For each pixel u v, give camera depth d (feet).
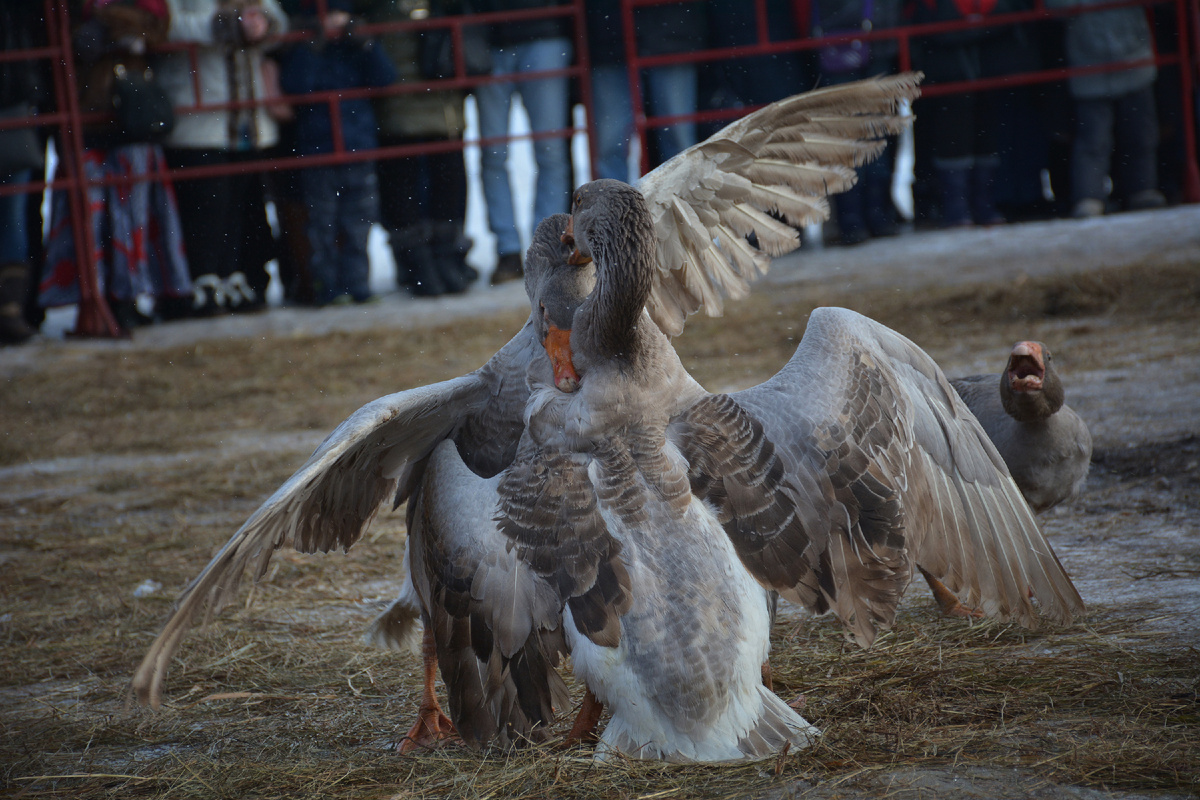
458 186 53.16
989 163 54.03
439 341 45.80
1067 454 18.53
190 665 18.76
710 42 52.44
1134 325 37.47
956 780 12.51
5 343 51.06
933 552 14.90
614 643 12.92
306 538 14.92
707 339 42.29
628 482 13.57
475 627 13.64
